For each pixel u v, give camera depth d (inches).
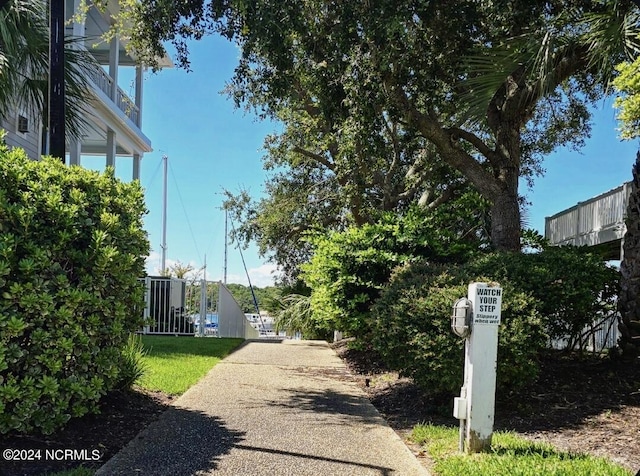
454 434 207.0
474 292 181.5
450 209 455.2
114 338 207.3
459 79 362.3
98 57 796.6
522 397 249.9
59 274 179.8
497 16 320.2
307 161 775.7
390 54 312.7
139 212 233.9
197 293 592.1
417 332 237.0
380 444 195.8
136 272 225.6
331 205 794.8
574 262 281.1
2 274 158.9
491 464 163.2
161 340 475.8
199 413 229.8
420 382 239.9
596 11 298.5
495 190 372.2
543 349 250.7
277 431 207.9
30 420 171.9
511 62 300.7
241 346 502.6
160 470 161.8
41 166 196.7
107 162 668.7
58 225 185.0
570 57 325.1
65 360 180.7
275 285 940.0
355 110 337.7
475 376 179.9
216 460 172.2
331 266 379.2
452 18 335.9
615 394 246.1
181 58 374.3
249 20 309.1
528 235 400.5
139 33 378.9
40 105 322.7
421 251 380.5
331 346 528.7
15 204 172.4
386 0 301.4
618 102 296.2
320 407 252.4
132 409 223.5
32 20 297.7
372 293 375.9
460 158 375.2
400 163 642.8
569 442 196.9
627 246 281.7
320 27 339.9
